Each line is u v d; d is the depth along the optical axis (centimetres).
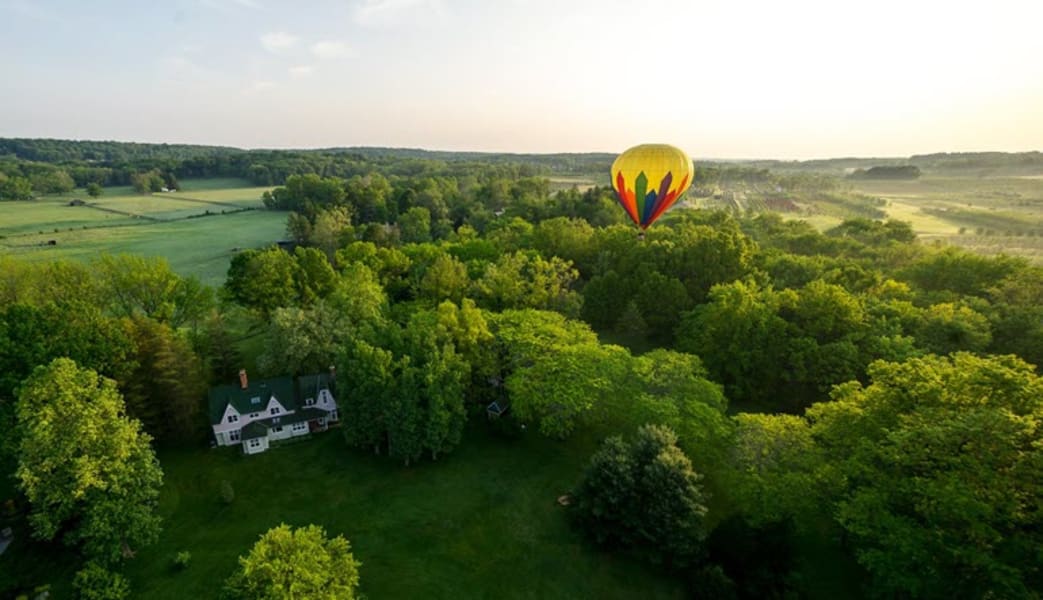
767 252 7531
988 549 2405
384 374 4044
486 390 4812
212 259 10769
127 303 5462
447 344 4369
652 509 3078
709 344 4997
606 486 3231
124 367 4028
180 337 4688
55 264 5166
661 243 6900
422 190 15550
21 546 3250
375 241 10400
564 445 4406
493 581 3089
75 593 2928
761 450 3294
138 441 3341
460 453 4316
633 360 4322
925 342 4538
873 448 2867
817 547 3244
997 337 4728
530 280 6519
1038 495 2439
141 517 3064
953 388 2920
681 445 3769
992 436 2486
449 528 3500
